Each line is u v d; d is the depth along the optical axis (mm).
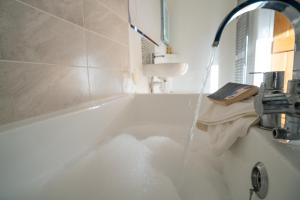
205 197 598
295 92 344
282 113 371
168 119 1414
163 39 2807
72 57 878
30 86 652
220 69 3014
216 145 552
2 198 476
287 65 1387
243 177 468
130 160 813
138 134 1194
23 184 536
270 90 411
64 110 809
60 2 794
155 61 2463
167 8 3033
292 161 287
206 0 2971
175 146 986
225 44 2953
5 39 562
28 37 641
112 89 1284
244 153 476
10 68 579
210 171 718
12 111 586
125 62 1491
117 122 1161
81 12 938
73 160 744
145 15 2010
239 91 604
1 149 482
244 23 2449
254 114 484
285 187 278
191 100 1363
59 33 791
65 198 594
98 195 609
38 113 687
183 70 1827
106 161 793
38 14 681
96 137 920
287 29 1408
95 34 1067
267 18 1859
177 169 762
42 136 609
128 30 1543
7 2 566
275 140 362
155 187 647
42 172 602
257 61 2059
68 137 729
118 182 668
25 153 547
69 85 860
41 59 699
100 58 1125
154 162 811
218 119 583
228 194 583
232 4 2881
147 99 1443
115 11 1305
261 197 363
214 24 2979
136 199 592
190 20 3061
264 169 357
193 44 3090
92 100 1052
